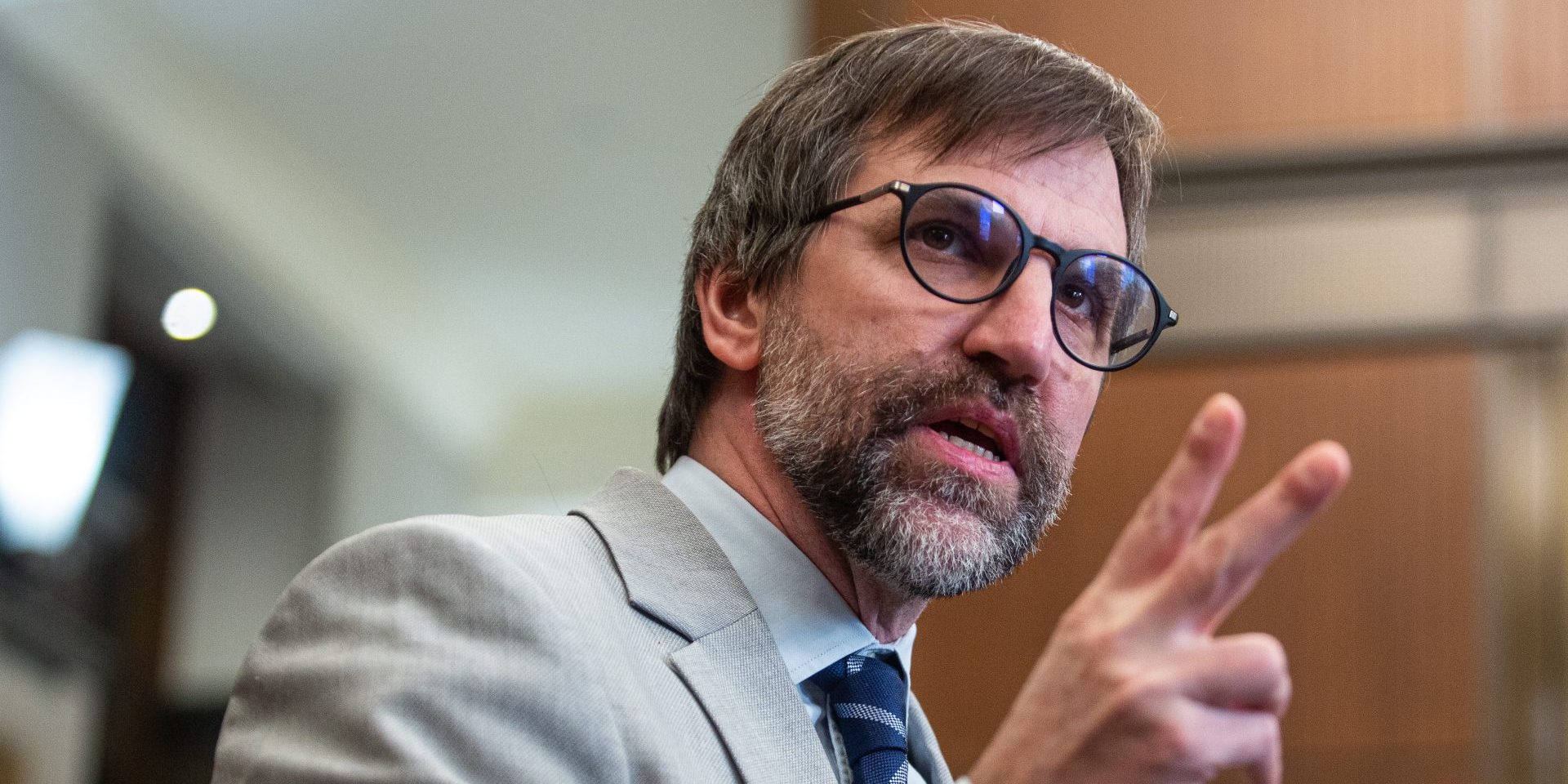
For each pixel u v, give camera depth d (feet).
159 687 52.39
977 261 9.84
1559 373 24.18
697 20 36.86
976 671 24.25
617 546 9.26
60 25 42.88
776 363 10.11
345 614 8.14
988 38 10.67
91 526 50.47
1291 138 25.30
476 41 40.16
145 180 47.75
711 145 42.14
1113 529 24.47
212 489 54.90
